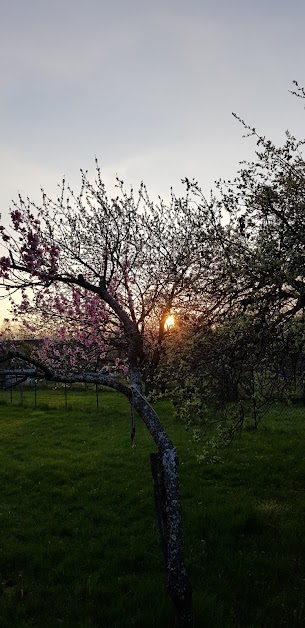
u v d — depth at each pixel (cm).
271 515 878
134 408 612
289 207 734
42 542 843
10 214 653
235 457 1334
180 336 745
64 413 2284
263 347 649
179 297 936
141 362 819
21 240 650
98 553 784
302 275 612
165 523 546
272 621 566
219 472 1196
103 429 1892
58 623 584
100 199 1236
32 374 607
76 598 647
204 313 733
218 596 624
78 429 1897
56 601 644
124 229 1209
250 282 679
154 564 729
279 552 739
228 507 920
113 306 699
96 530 884
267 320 645
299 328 562
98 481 1198
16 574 737
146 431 1806
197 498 1020
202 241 800
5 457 1482
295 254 598
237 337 635
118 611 598
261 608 598
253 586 647
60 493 1116
